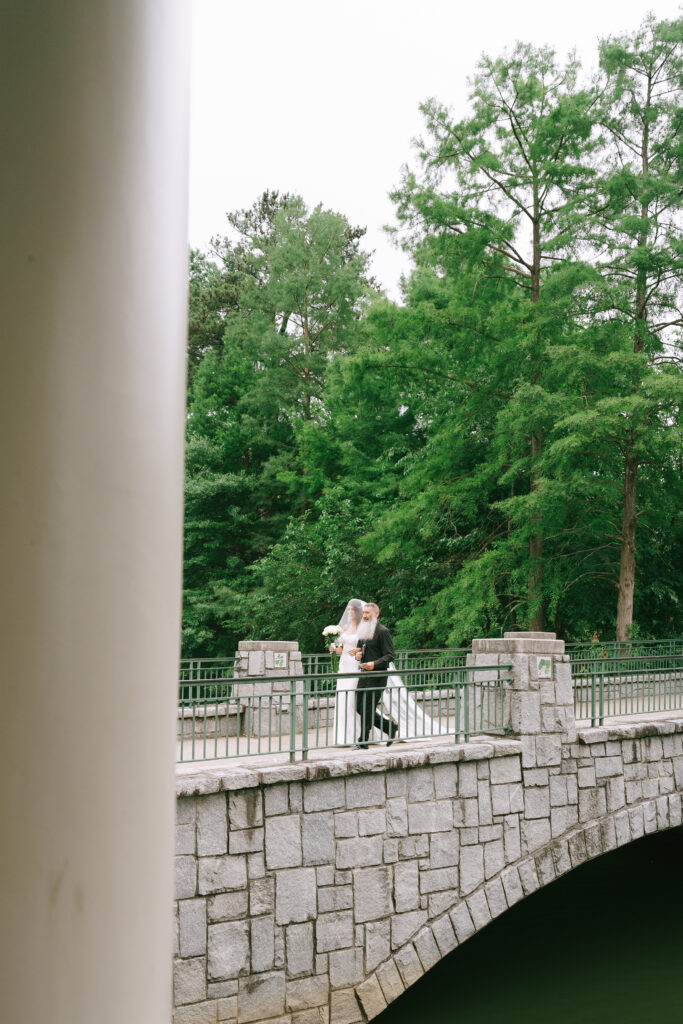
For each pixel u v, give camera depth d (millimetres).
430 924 10117
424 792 10266
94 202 1290
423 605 26703
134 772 1261
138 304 1330
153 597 1318
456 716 11078
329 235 41625
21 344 1222
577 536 25000
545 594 23156
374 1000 9500
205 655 35500
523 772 11336
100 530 1244
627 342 22672
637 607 26484
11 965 1145
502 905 10812
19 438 1205
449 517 26109
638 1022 11469
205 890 8484
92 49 1306
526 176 23766
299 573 31156
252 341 41250
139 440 1312
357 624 11375
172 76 1449
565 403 21844
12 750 1162
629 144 24172
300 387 39688
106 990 1211
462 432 24594
